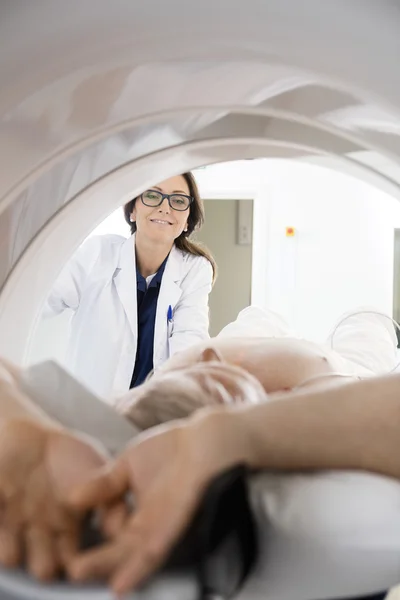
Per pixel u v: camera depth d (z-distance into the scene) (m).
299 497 0.32
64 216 0.66
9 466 0.31
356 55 0.45
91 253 1.67
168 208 1.65
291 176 2.57
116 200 0.73
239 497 0.27
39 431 0.32
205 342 0.66
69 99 0.49
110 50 0.46
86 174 0.63
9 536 0.28
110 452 0.40
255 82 0.49
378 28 0.44
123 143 0.60
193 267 1.79
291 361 0.61
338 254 2.58
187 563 0.24
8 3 0.45
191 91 0.51
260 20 0.45
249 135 0.62
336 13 0.44
